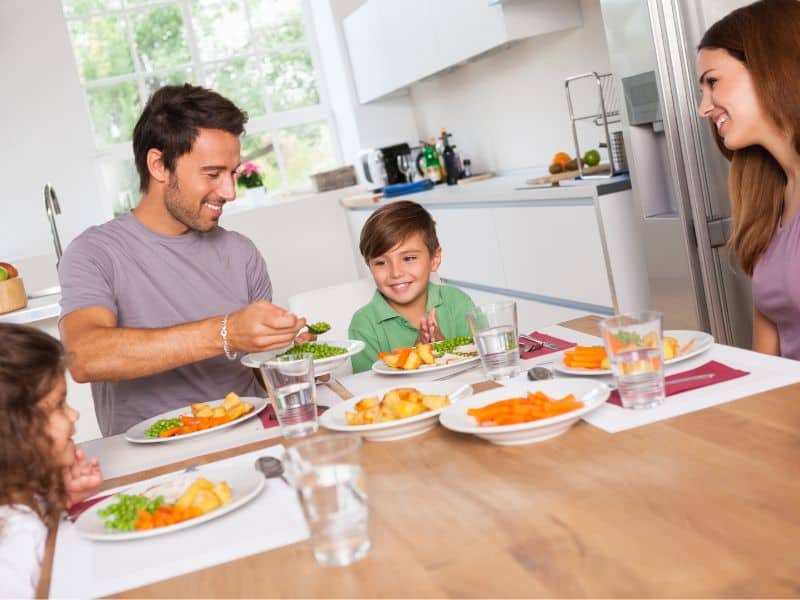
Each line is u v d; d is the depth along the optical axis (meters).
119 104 5.94
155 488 1.19
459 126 5.44
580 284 3.33
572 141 4.25
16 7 5.55
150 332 1.57
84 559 1.02
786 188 1.77
